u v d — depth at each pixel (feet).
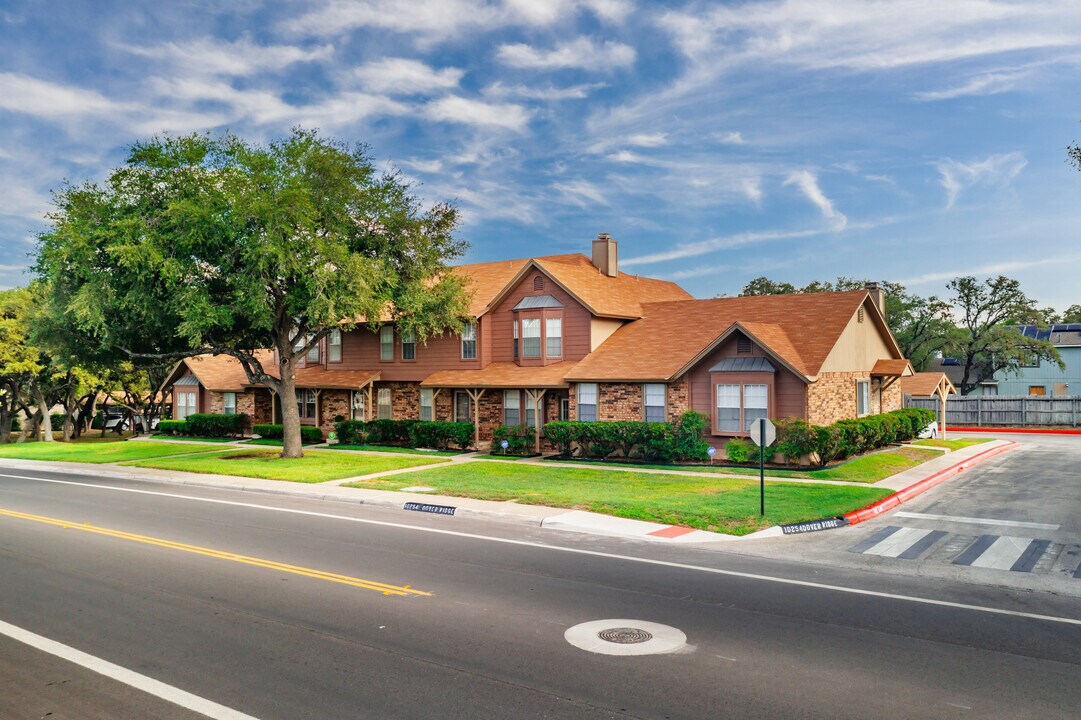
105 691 23.32
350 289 85.25
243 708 21.95
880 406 105.81
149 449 115.75
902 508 58.75
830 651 26.58
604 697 22.56
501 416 104.94
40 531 50.14
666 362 90.27
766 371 81.20
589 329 99.14
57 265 83.92
